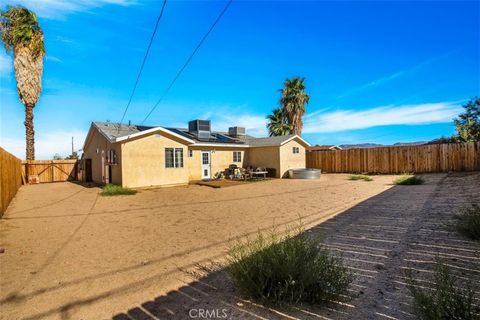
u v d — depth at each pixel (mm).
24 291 3635
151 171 16125
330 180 18594
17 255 5027
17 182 15625
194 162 19516
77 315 3045
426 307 2459
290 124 30844
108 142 17359
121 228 6918
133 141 15539
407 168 20578
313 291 3055
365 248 4730
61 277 4059
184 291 3523
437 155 19312
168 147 16859
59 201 11602
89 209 9617
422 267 3830
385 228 5930
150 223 7414
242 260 3389
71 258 4844
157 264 4492
